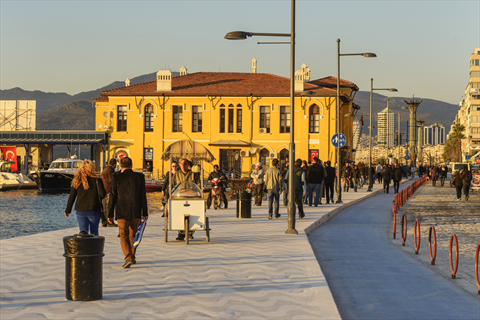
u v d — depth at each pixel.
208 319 5.79
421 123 103.50
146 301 6.55
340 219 19.22
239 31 14.11
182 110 51.72
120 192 8.89
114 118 52.12
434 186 51.72
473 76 137.88
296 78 51.09
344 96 50.59
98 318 5.78
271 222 16.84
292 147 14.02
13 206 31.38
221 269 8.72
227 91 51.31
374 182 55.69
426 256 11.12
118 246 11.55
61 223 22.34
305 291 7.15
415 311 6.72
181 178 12.95
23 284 7.55
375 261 10.49
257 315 5.95
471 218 19.47
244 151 50.75
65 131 52.69
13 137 53.56
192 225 11.95
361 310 6.78
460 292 7.79
